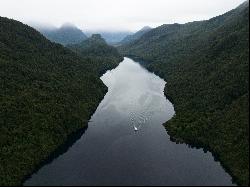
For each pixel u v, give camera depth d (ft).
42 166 466.70
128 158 484.74
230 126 516.32
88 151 509.76
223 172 445.37
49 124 546.26
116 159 481.46
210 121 555.28
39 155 481.87
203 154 497.46
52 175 440.04
